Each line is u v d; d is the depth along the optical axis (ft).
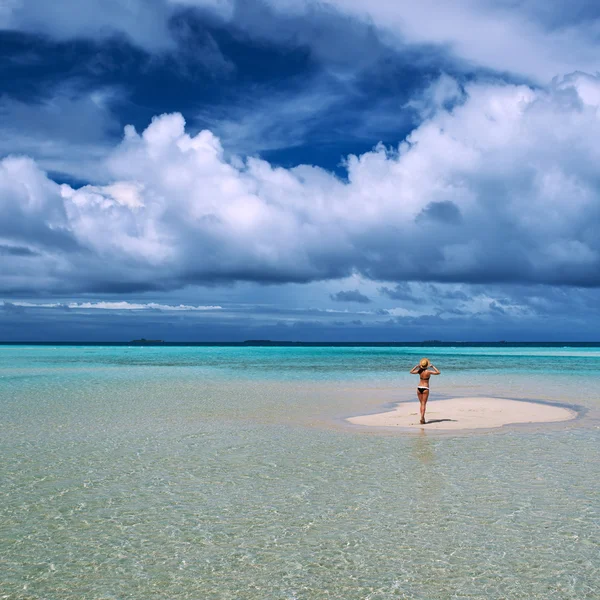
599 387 119.55
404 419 72.38
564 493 38.17
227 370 178.09
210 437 59.82
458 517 33.47
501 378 146.92
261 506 35.88
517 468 45.19
